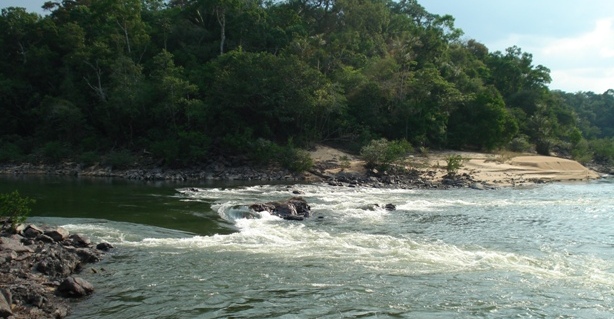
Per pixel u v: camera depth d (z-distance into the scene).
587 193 39.62
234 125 56.78
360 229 22.52
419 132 64.38
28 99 68.06
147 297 12.70
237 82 56.72
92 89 65.81
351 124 62.12
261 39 74.50
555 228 23.45
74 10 79.56
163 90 57.69
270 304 12.28
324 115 60.16
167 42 78.31
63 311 11.43
